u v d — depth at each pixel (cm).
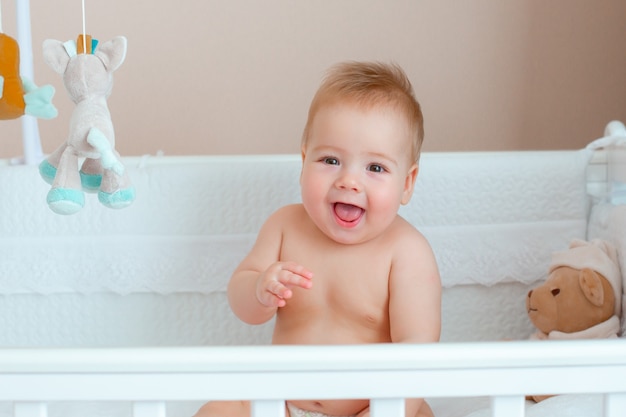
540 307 128
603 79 202
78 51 100
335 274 114
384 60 198
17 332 139
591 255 127
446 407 124
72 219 137
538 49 201
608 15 200
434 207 140
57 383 77
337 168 109
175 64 196
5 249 137
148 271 138
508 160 142
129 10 194
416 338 108
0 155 197
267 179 138
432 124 201
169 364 76
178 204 138
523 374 78
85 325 140
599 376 79
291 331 115
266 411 78
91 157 98
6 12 187
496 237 142
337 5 196
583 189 143
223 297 140
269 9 196
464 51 200
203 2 194
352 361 76
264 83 198
